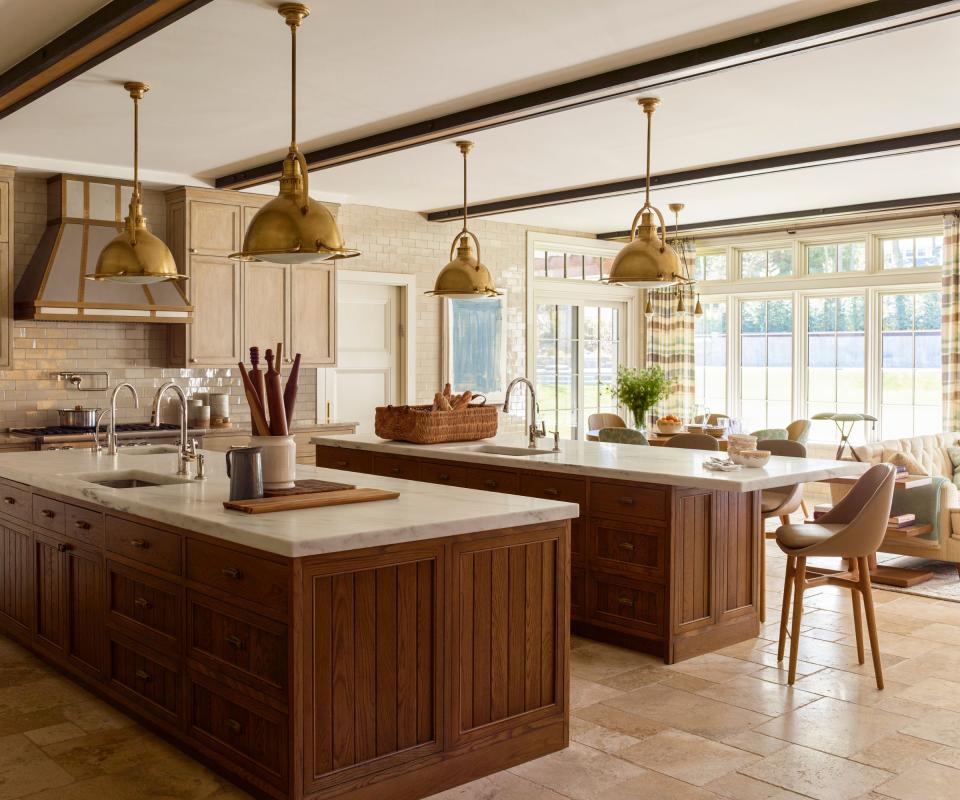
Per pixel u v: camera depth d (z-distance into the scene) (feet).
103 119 17.22
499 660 10.42
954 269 27.61
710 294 33.68
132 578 11.49
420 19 12.21
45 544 13.57
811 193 25.26
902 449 22.85
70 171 21.12
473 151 20.01
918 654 14.70
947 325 27.84
